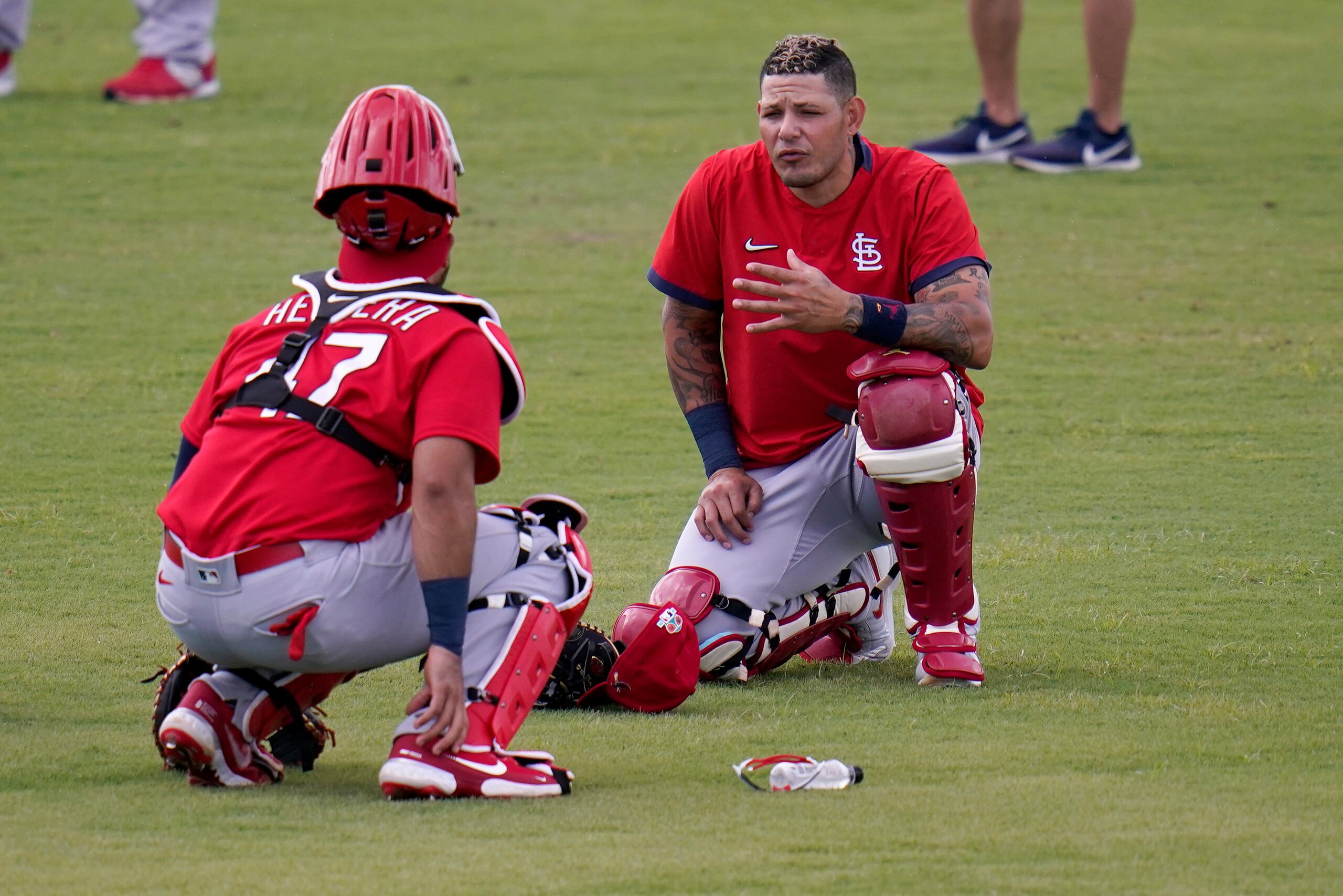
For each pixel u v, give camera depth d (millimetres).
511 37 68500
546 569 12617
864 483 16219
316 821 11203
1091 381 30000
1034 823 11078
